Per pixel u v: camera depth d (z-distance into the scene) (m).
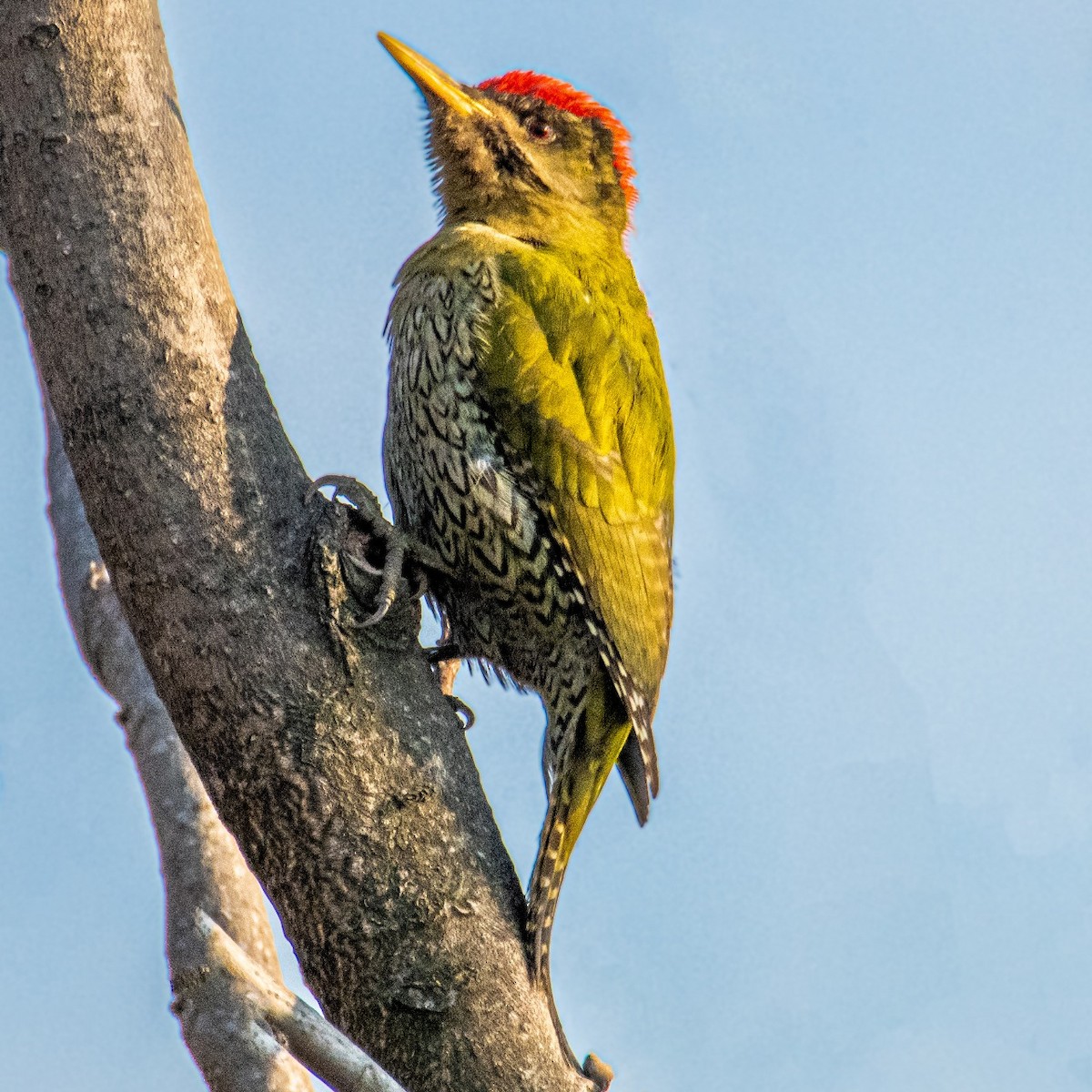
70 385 6.81
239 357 7.01
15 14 6.56
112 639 8.63
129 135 6.68
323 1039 6.31
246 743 6.88
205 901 7.93
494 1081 7.05
